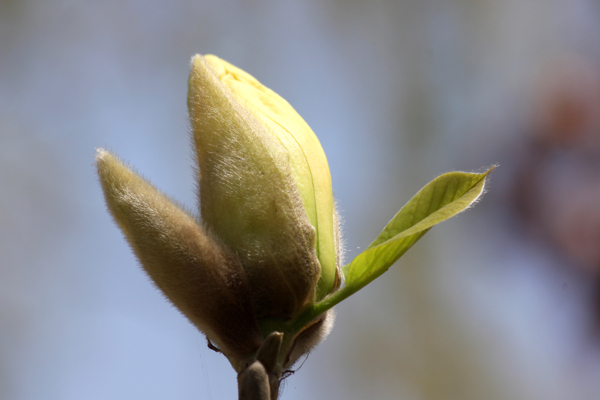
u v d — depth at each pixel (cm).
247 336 36
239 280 36
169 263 36
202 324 36
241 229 36
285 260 36
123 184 36
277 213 36
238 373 36
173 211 36
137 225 36
